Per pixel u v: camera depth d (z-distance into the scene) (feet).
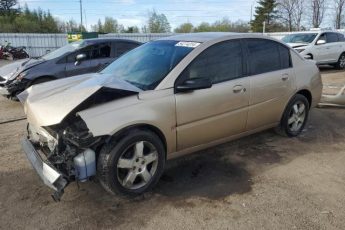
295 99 16.72
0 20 199.21
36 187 12.50
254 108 14.67
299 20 179.52
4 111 24.64
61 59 26.22
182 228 10.00
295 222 10.24
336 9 158.51
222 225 10.12
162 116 11.65
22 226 10.19
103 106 10.74
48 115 10.49
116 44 28.58
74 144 10.53
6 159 15.08
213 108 13.05
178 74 12.26
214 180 12.91
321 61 46.32
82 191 12.12
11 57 90.79
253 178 13.04
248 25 203.10
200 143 13.25
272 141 16.89
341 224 10.14
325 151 15.74
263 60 15.20
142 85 12.21
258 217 10.50
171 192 12.04
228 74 13.73
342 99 23.03
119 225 10.20
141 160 11.39
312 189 12.19
